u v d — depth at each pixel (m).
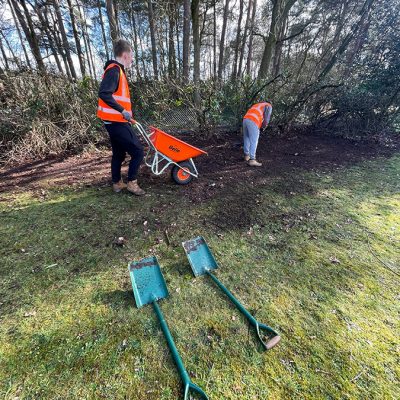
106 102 2.56
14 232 2.60
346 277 2.17
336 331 1.69
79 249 2.39
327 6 9.38
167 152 3.38
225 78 6.65
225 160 4.95
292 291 2.00
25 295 1.90
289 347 1.59
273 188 3.84
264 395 1.34
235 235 2.69
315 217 3.08
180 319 1.75
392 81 6.35
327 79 7.05
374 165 4.96
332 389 1.38
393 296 1.99
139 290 1.92
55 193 3.46
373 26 6.84
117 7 10.98
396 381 1.43
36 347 1.54
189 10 7.22
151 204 3.23
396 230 2.86
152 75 6.02
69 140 5.04
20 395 1.31
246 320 1.75
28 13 6.56
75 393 1.33
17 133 4.57
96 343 1.58
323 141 6.55
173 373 1.43
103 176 4.06
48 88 4.94
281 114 6.64
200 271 2.16
